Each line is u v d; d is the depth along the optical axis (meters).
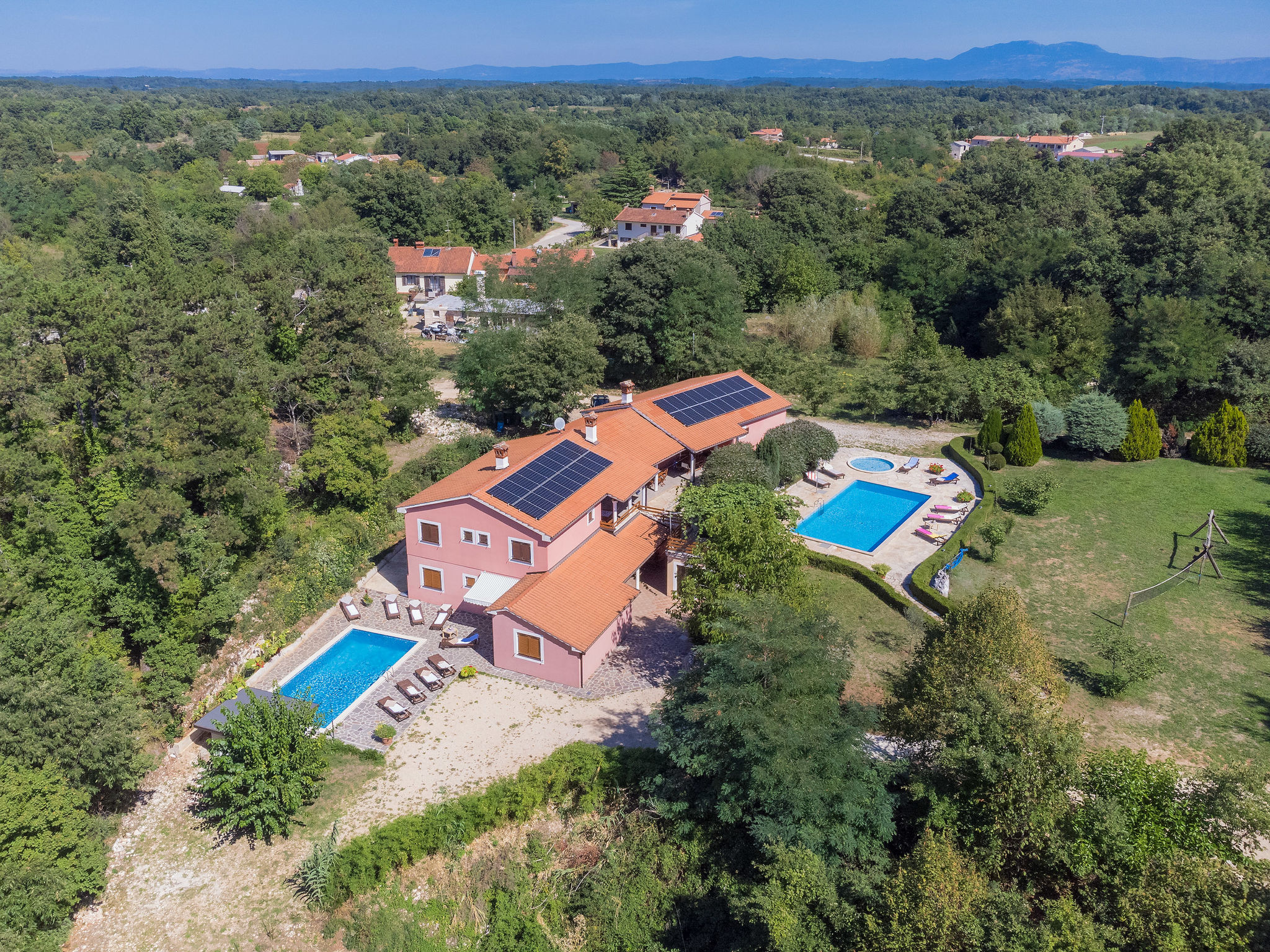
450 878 29.53
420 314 108.00
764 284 107.69
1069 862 23.20
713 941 27.86
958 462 61.06
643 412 52.31
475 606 42.53
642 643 40.38
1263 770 29.95
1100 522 50.94
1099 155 196.88
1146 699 34.59
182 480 43.31
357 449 52.34
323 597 44.38
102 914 28.41
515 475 42.09
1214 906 20.41
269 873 29.64
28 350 50.47
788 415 72.44
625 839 30.56
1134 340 66.50
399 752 33.75
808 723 26.53
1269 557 45.59
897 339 91.12
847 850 25.47
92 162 183.25
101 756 29.83
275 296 63.91
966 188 122.81
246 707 31.34
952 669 27.75
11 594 35.69
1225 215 78.44
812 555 46.66
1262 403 62.12
